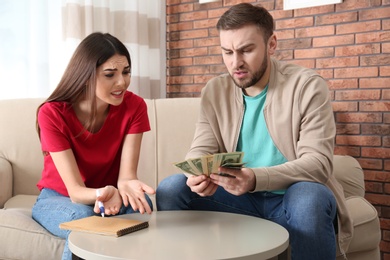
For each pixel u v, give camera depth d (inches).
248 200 80.7
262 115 81.2
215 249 54.3
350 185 97.4
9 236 76.3
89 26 134.0
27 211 85.4
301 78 78.7
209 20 149.0
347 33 123.5
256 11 76.6
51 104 80.7
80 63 79.6
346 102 124.6
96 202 70.8
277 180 69.6
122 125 84.8
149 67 155.3
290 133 78.4
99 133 83.2
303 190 67.3
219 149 86.4
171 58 158.9
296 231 66.3
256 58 76.3
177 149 110.5
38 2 125.3
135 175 84.1
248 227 64.2
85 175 83.6
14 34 122.3
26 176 107.6
